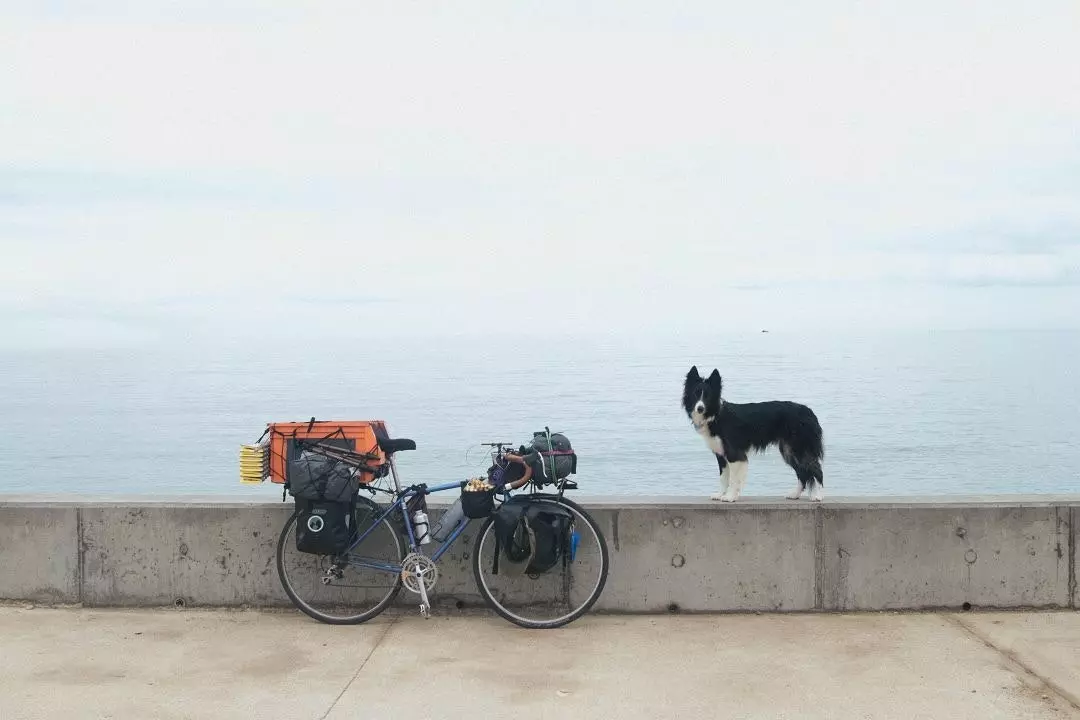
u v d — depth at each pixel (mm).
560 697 4418
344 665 4871
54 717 4172
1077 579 5781
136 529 5938
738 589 5816
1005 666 4816
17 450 128875
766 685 4570
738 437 5953
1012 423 140125
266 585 5910
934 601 5801
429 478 88062
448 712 4234
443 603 5852
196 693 4473
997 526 5785
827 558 5805
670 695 4438
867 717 4172
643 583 5828
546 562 5371
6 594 5996
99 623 5617
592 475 94938
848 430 129125
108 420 175125
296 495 5379
